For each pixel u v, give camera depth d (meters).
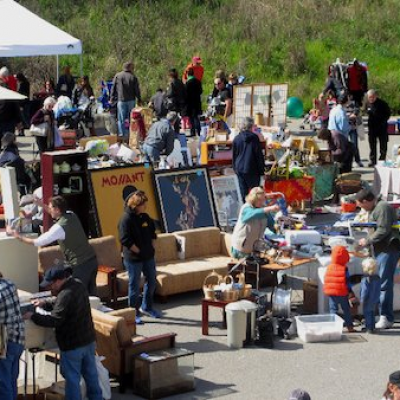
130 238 26.28
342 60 77.12
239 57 78.06
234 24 82.44
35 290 27.02
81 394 20.44
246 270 27.91
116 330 22.06
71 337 19.88
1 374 19.23
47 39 47.81
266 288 29.56
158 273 28.91
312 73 76.56
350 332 26.36
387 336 26.14
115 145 40.06
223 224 37.34
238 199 37.75
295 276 31.27
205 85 73.94
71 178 31.75
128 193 32.66
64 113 51.72
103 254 28.98
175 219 33.69
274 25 81.75
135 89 51.88
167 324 26.83
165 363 21.81
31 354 21.78
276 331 26.03
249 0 85.44
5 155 37.06
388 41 80.38
